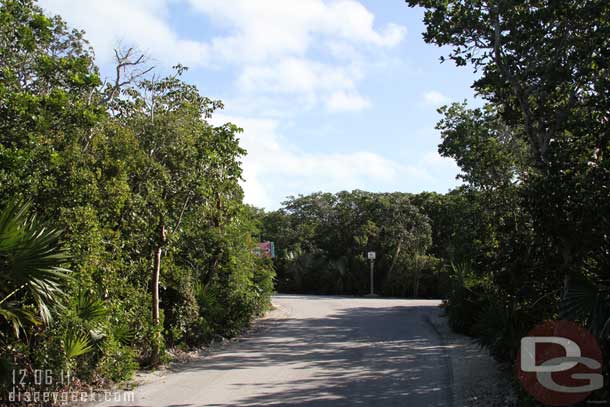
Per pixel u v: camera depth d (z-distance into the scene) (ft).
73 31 36.88
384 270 138.51
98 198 32.40
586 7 32.63
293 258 148.25
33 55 31.76
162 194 41.19
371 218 148.36
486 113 56.54
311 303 101.86
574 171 27.40
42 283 24.20
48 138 30.86
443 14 36.76
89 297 31.12
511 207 46.37
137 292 38.93
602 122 30.94
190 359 43.60
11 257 23.52
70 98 31.63
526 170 50.55
